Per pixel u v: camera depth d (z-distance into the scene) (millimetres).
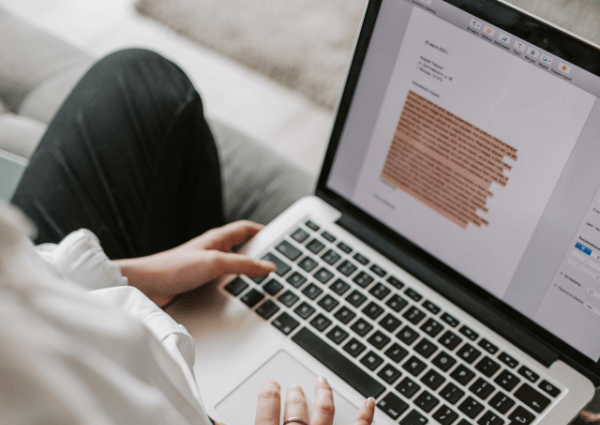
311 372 563
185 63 1690
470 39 534
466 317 602
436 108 572
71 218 704
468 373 561
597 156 487
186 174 792
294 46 1694
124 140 737
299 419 499
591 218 500
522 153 528
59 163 730
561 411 536
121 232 717
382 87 604
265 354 576
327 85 1613
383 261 649
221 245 676
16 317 167
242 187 906
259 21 1755
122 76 785
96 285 533
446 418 534
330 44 1693
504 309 582
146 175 733
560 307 542
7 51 1071
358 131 637
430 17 553
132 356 221
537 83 506
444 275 618
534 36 496
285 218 690
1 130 894
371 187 648
